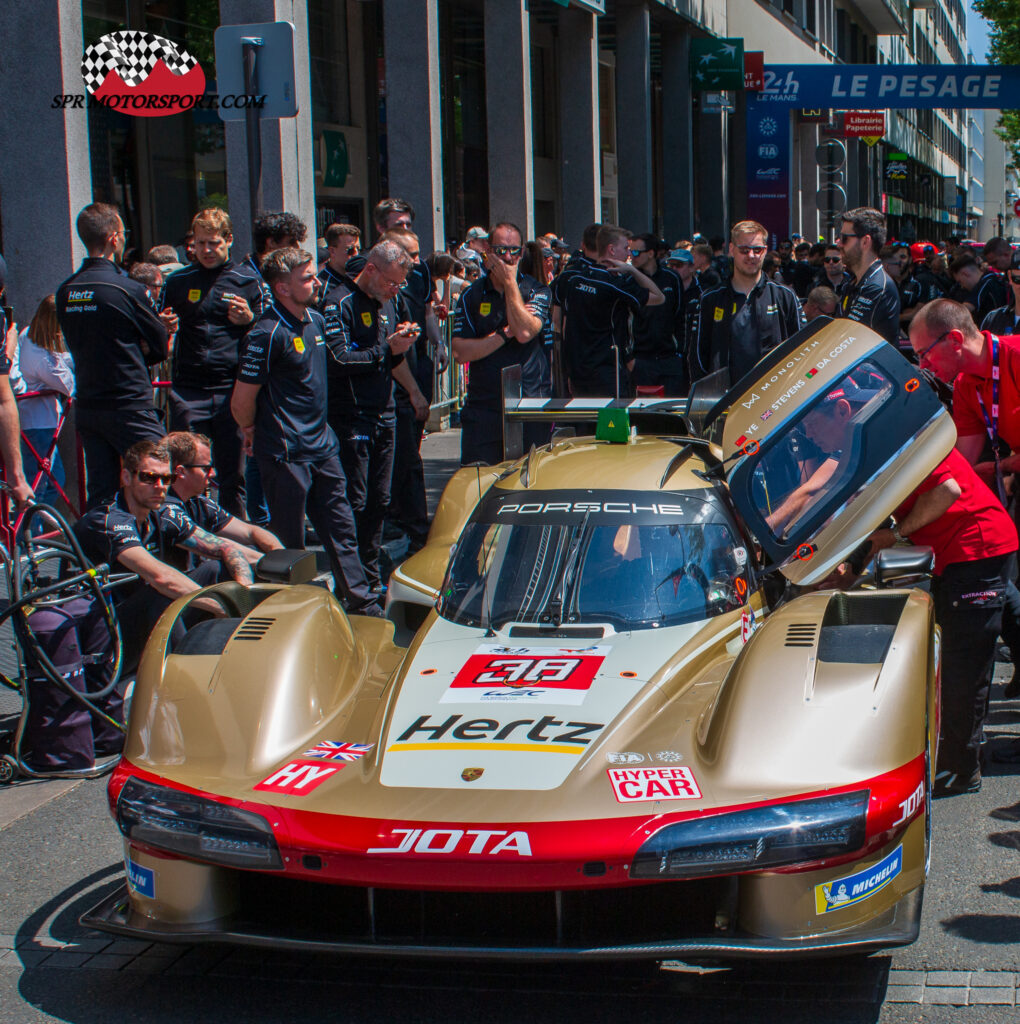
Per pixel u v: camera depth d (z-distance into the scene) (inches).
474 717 138.6
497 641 158.1
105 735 210.5
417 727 137.9
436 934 125.3
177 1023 130.1
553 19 869.2
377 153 739.4
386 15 533.0
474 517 178.5
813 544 177.6
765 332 295.3
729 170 1249.4
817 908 121.6
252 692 143.4
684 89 1037.2
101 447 282.5
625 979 135.3
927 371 224.2
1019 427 205.0
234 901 131.9
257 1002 133.9
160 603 219.6
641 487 173.3
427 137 538.6
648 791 123.6
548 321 321.4
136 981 138.9
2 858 171.2
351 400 285.1
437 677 149.9
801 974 134.8
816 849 120.0
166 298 309.3
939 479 180.7
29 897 159.6
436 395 554.3
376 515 300.7
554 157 973.2
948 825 174.4
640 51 874.8
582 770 127.3
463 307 310.7
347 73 703.1
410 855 119.2
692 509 171.3
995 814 177.8
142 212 516.4
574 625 158.7
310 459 260.8
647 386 440.1
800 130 1599.4
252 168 287.4
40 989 137.6
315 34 663.1
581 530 167.8
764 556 187.0
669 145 1045.8
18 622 195.3
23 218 361.4
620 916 126.6
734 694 134.3
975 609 181.6
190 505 234.8
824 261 553.9
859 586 201.2
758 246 289.1
